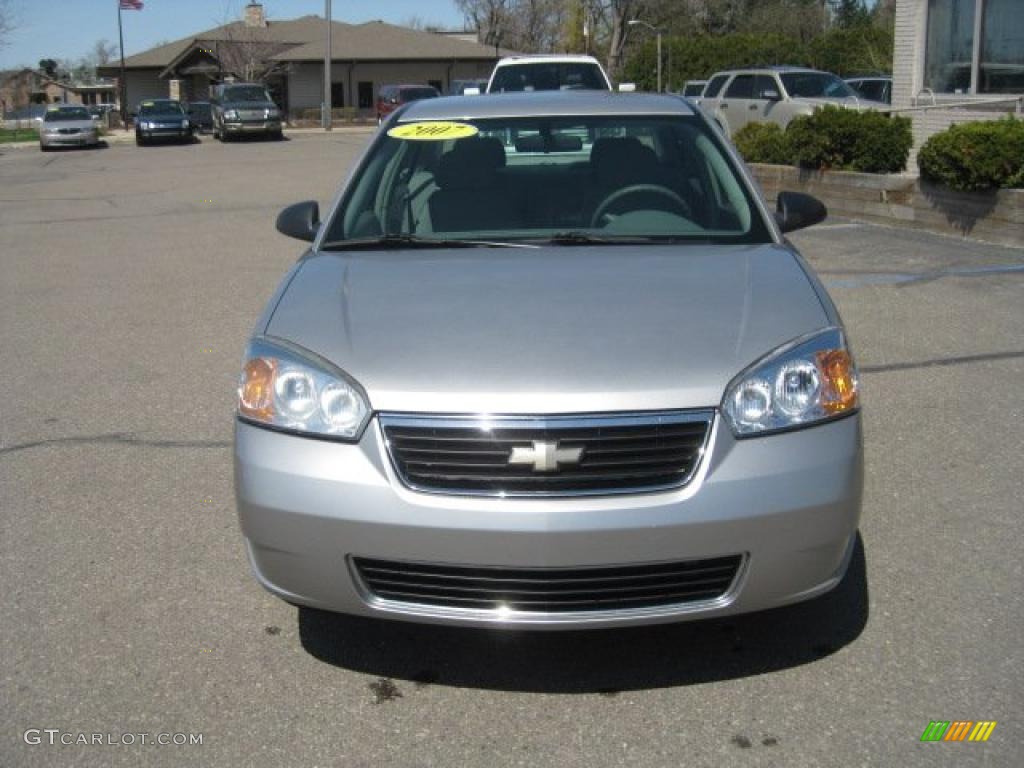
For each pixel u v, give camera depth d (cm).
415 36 5931
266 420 332
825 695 330
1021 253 989
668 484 309
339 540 315
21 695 338
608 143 480
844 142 1254
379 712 328
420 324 348
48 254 1212
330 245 437
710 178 463
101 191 1970
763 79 1917
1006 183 1034
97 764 305
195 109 4547
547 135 484
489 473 309
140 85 5900
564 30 7056
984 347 697
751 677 341
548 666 350
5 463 541
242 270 1073
